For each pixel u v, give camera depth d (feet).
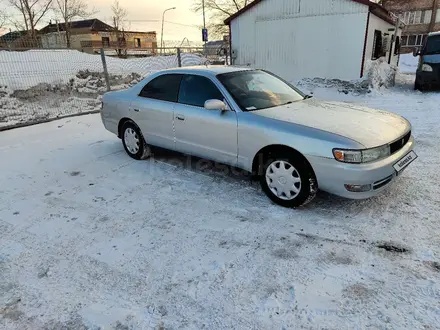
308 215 10.91
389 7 124.26
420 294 7.37
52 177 15.19
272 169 11.55
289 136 10.67
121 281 8.30
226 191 13.02
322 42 41.09
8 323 7.16
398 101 31.22
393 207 11.07
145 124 15.85
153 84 15.69
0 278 8.59
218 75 13.35
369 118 11.62
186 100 14.06
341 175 9.86
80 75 40.42
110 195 13.10
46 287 8.20
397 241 9.28
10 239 10.34
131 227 10.73
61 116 28.55
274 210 11.35
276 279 8.10
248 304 7.38
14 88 32.89
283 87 14.66
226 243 9.65
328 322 6.79
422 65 36.29
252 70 14.87
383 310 7.00
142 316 7.20
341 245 9.27
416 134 19.51
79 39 153.79
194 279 8.25
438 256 8.55
